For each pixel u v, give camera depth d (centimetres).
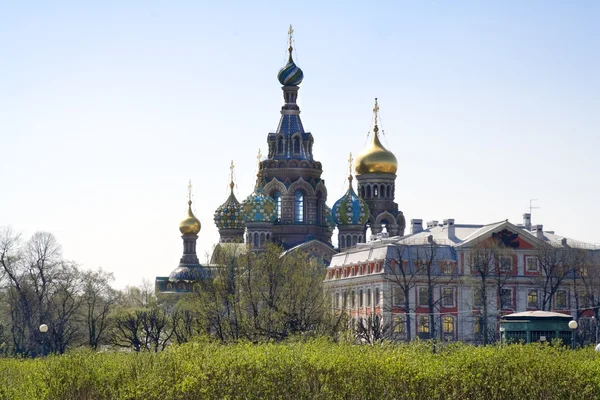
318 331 16125
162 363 9000
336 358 8706
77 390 9125
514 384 8631
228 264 19938
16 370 11419
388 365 8650
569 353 9706
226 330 16562
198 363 8656
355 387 8494
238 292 17950
